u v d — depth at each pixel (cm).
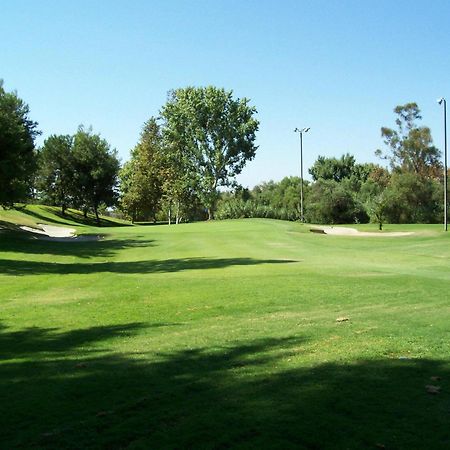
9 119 3600
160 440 408
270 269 1648
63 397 516
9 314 976
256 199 8612
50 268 1908
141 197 7956
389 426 426
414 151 7538
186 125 6938
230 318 916
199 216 8631
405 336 730
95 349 718
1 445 406
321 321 858
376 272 1517
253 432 418
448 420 437
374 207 6178
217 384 541
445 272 1554
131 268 1889
